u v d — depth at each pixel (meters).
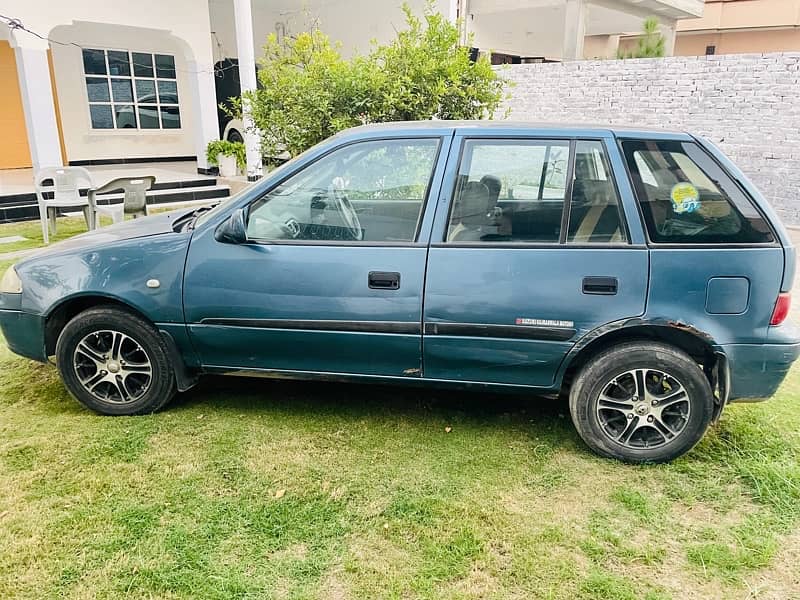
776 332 2.80
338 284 3.00
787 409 3.56
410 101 5.73
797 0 16.84
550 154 2.95
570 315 2.86
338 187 3.13
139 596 2.11
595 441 3.03
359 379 3.20
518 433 3.29
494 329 2.92
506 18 13.29
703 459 3.04
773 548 2.40
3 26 9.54
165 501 2.62
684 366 2.86
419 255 2.95
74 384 3.35
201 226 3.19
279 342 3.14
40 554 2.29
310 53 6.30
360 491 2.74
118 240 3.32
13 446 3.03
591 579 2.24
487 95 6.12
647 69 9.37
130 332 3.24
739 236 2.79
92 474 2.80
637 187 2.86
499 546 2.40
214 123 11.33
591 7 11.92
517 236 2.93
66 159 11.98
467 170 2.99
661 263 2.80
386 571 2.26
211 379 3.92
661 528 2.53
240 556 2.31
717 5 18.14
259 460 2.96
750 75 8.52
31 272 3.31
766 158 8.64
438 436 3.24
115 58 12.21
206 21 10.76
